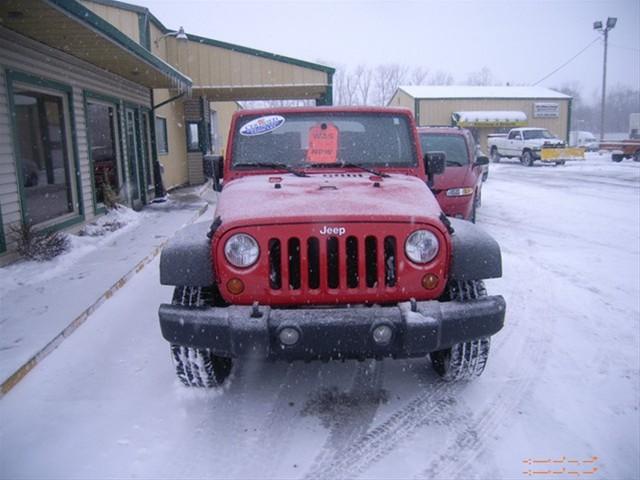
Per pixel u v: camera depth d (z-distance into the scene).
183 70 16.16
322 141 4.45
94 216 9.55
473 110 38.84
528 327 4.91
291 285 3.16
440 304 3.15
